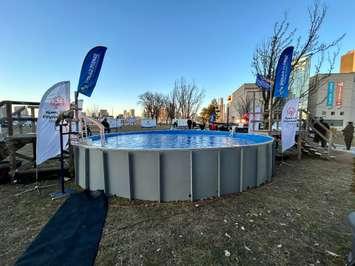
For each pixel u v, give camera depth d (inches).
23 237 124.0
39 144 198.8
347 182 232.7
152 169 173.9
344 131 494.6
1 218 147.9
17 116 261.1
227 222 141.9
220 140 431.5
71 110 199.8
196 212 156.5
